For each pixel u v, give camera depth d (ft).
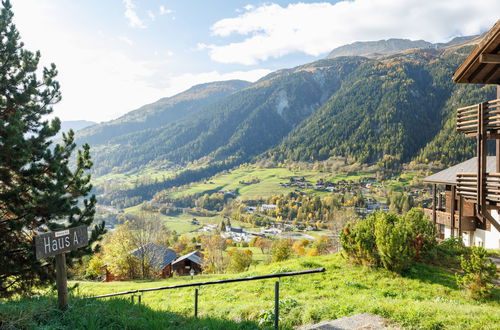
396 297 38.22
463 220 86.63
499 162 45.88
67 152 41.11
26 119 39.70
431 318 24.25
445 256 58.49
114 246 142.92
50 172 39.06
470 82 45.52
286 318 28.99
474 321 23.20
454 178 90.07
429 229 58.90
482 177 41.73
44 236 19.10
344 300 33.55
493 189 40.78
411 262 52.37
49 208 36.35
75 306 23.91
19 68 40.01
